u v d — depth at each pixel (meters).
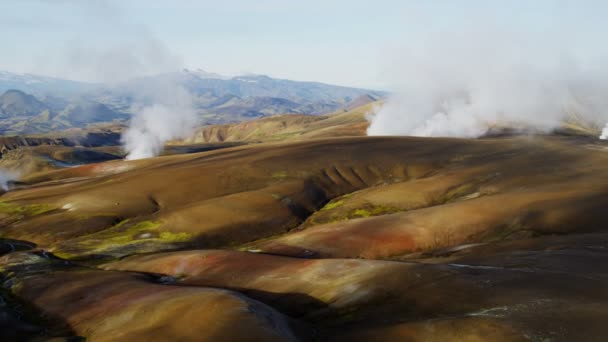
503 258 71.25
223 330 45.12
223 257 85.75
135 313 56.03
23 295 77.69
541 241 81.75
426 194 150.62
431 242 95.12
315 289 62.91
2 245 124.88
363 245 96.62
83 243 121.62
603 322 42.12
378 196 152.62
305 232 108.38
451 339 42.53
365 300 55.66
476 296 50.97
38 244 128.88
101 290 72.38
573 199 107.81
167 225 132.00
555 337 40.41
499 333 41.91
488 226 98.38
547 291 50.28
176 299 55.66
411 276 59.06
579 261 64.50
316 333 49.31
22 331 62.47
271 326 45.53
